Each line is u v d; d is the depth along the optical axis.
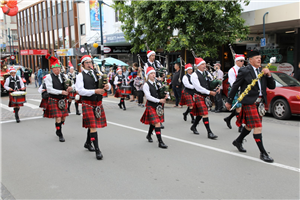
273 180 3.94
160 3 10.80
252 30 13.18
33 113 10.16
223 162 4.71
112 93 16.52
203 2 10.38
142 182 3.99
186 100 7.57
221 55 15.09
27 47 40.91
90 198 3.55
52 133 7.18
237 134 6.60
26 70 25.20
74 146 5.96
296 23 11.19
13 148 5.89
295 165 4.51
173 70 16.95
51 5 32.28
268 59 13.89
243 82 4.75
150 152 5.38
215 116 9.01
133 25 13.00
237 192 3.60
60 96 6.41
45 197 3.63
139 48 12.95
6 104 12.62
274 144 5.71
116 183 3.98
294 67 12.71
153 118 5.61
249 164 4.58
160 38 11.48
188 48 10.81
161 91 5.64
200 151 5.34
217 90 6.43
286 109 7.98
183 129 7.23
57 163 4.91
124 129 7.39
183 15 10.41
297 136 6.34
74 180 4.14
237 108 6.88
